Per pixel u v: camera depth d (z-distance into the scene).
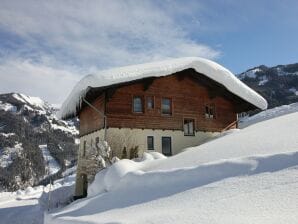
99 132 20.88
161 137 21.58
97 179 14.82
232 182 8.55
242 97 23.56
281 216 5.88
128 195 11.16
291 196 6.70
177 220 6.68
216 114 24.53
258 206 6.65
